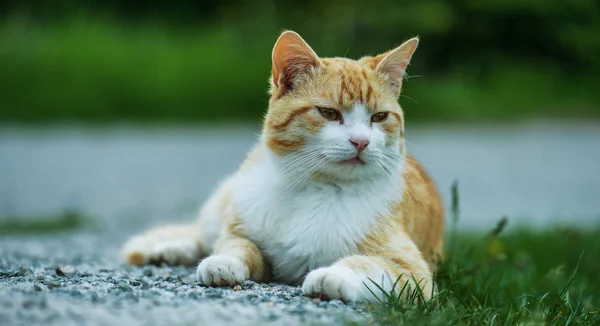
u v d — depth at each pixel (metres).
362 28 22.81
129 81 19.48
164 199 10.62
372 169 4.30
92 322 2.93
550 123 20.09
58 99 18.62
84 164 13.49
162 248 5.03
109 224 8.83
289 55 4.42
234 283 3.92
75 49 20.39
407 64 4.67
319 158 4.24
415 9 23.09
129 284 3.83
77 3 25.36
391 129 4.44
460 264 4.99
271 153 4.43
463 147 16.38
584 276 5.94
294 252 4.22
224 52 21.39
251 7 25.11
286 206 4.30
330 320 3.24
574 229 7.36
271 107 4.46
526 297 4.49
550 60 24.38
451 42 24.09
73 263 5.06
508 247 6.98
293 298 3.64
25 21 22.78
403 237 4.33
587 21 24.55
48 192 11.06
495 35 24.17
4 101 18.31
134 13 25.95
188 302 3.34
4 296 3.19
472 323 3.72
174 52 20.97
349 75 4.38
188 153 14.72
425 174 5.35
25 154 14.38
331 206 4.25
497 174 13.49
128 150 15.02
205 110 19.19
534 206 10.85
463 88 22.08
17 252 5.70
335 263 3.95
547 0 23.56
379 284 3.83
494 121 20.25
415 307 3.67
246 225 4.41
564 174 13.71
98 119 18.41
